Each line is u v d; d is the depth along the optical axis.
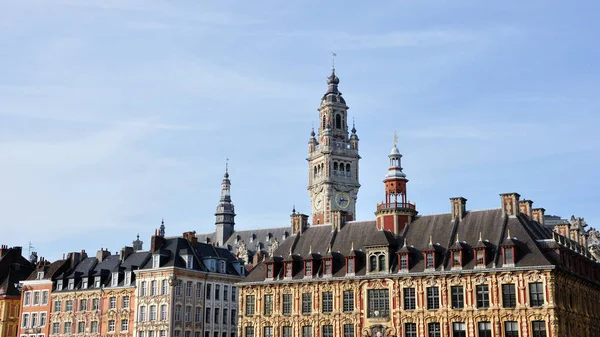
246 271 130.88
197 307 117.00
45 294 128.62
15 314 135.00
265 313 98.75
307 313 95.62
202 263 120.75
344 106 194.62
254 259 150.25
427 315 88.25
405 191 99.38
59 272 129.88
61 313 125.19
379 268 92.62
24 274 140.38
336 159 189.50
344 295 93.94
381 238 93.75
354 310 92.56
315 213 189.25
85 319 121.88
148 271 116.00
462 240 90.88
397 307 90.06
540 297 82.88
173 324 112.06
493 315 84.56
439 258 90.00
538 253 84.75
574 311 87.94
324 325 94.31
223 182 194.75
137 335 114.88
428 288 89.25
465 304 86.56
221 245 186.88
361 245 97.31
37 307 128.88
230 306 123.44
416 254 92.06
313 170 193.88
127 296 118.38
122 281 120.31
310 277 96.31
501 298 84.69
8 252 142.38
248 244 182.38
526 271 83.69
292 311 96.69
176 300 113.50
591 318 94.25
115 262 126.25
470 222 92.75
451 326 86.81
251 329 99.44
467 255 88.81
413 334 88.88
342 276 94.25
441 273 88.12
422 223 96.19
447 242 91.62
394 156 100.94
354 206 189.38
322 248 100.06
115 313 118.56
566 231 105.62
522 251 85.75
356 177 191.00
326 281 95.00
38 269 132.62
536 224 93.62
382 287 91.69
